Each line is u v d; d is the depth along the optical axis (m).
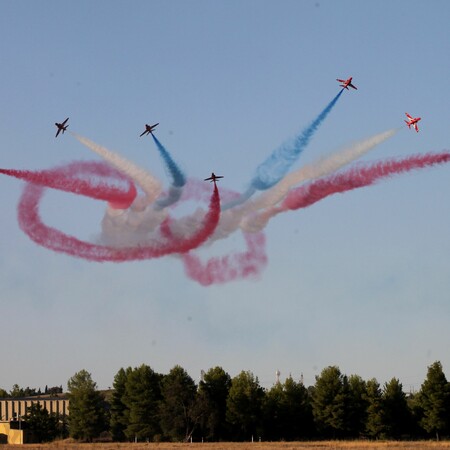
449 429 146.50
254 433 157.25
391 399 150.38
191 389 161.12
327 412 152.75
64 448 128.00
